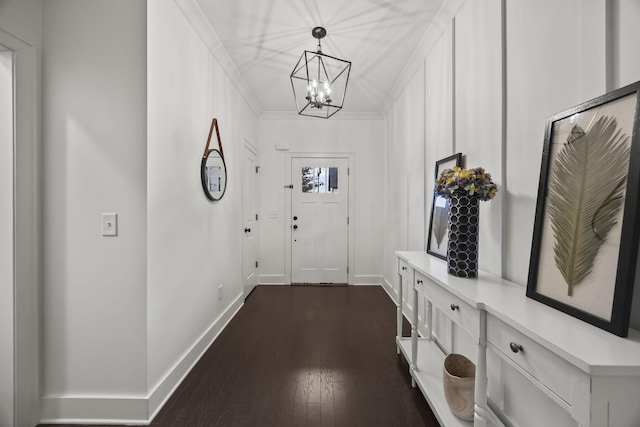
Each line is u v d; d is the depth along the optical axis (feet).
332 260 14.23
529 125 4.22
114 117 5.08
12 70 4.76
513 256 4.52
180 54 6.32
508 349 3.05
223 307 9.07
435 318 7.33
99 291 5.13
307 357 7.16
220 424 4.97
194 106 7.05
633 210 2.50
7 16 4.60
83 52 5.08
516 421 4.25
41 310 5.09
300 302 11.41
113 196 5.10
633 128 2.58
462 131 6.14
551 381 2.48
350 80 10.55
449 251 4.83
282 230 14.16
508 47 4.67
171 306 5.94
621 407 2.14
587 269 2.88
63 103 5.07
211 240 8.08
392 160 11.96
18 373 4.78
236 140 10.34
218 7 6.73
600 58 3.14
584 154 3.11
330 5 6.68
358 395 5.71
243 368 6.67
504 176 4.73
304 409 5.32
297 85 11.11
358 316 9.92
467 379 4.39
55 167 5.08
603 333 2.55
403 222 10.35
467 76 5.93
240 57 9.00
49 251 5.10
